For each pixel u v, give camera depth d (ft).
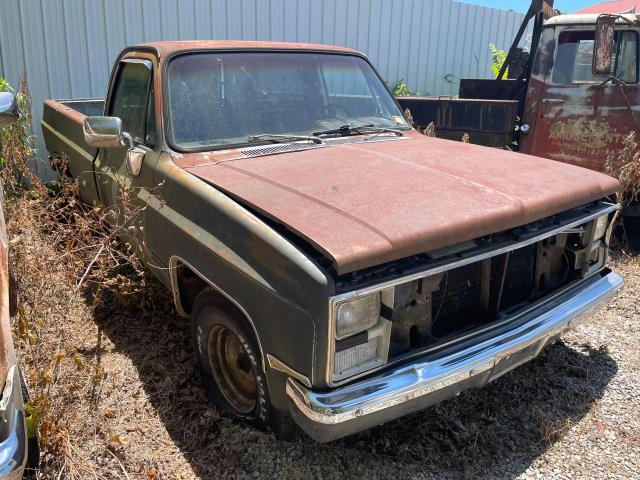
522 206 8.94
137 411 10.30
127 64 13.43
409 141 12.80
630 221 19.53
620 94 18.04
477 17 38.22
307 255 7.60
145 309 13.66
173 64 11.51
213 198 9.16
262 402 9.09
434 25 35.60
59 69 22.76
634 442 9.93
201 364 10.80
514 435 10.12
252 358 9.00
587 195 10.15
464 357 8.38
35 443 8.25
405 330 8.28
